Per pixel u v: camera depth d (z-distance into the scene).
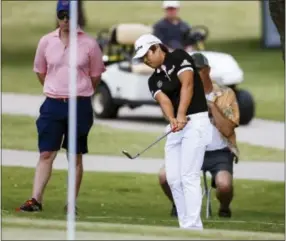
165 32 62.25
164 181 31.72
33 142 49.16
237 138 53.22
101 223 23.98
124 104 59.34
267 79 78.31
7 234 20.75
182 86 26.38
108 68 60.12
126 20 119.69
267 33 99.88
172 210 32.03
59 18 29.45
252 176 42.03
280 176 42.03
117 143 50.34
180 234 21.33
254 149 49.47
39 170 30.02
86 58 29.70
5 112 60.56
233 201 36.94
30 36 110.69
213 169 31.75
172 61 26.53
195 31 69.69
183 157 26.62
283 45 30.88
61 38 29.78
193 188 26.61
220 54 59.47
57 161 43.25
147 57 26.56
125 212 32.81
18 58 94.88
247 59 91.50
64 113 29.77
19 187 36.78
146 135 53.47
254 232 23.94
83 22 87.62
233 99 31.42
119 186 38.75
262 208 35.59
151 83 26.88
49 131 29.86
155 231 21.67
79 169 30.27
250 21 119.88
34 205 29.72
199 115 26.62
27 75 81.38
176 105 26.67
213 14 124.12
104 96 60.31
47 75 29.97
